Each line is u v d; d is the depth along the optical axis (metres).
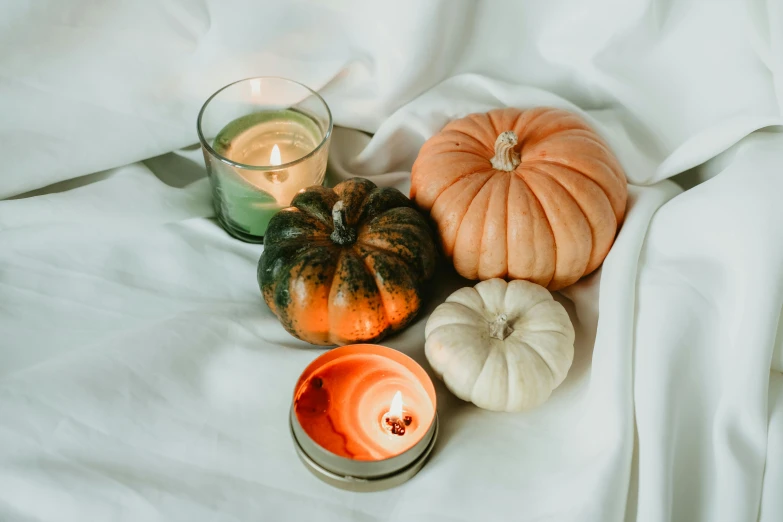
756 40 0.54
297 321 0.51
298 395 0.49
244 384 0.51
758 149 0.52
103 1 0.56
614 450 0.46
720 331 0.49
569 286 0.56
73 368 0.50
